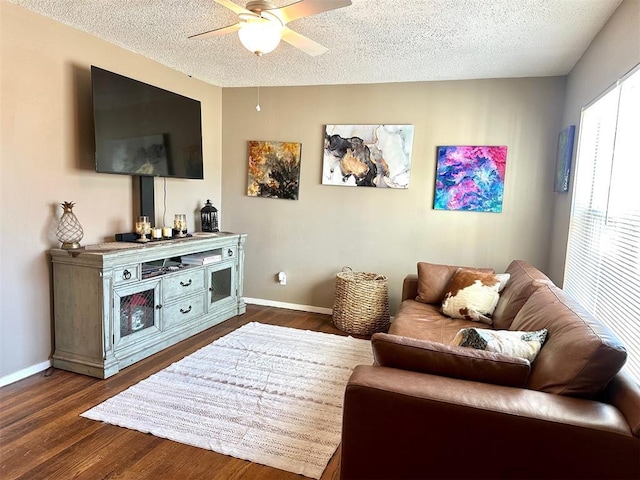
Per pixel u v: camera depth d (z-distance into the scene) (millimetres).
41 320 2920
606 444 1273
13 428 2236
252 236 4812
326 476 1949
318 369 3098
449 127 4039
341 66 3703
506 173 3912
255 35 2219
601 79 2613
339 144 4371
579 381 1462
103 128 3070
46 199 2910
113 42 3297
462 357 1571
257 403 2578
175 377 2898
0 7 2561
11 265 2717
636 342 1842
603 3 2293
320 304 4617
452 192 4066
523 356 1723
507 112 3869
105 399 2566
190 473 1936
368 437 1497
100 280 2797
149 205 3643
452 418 1398
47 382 2773
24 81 2725
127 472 1925
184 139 3916
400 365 1636
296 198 4598
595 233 2607
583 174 2992
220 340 3635
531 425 1329
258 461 2033
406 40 2992
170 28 2984
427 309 3291
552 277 3711
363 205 4371
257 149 4672
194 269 3721
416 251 4246
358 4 2424
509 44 2994
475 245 4062
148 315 3277
